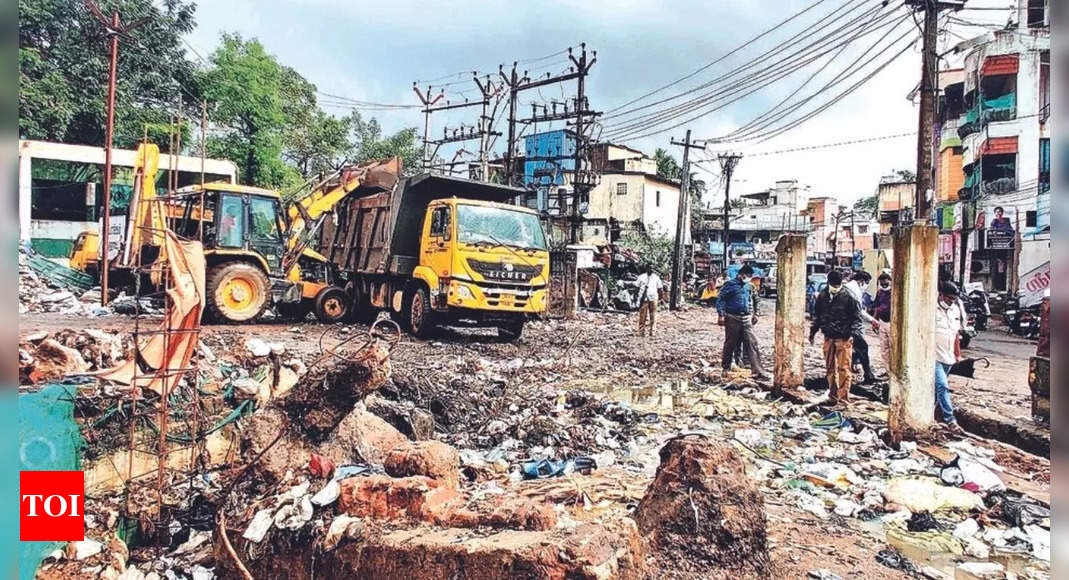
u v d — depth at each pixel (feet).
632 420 27.96
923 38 45.78
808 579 13.88
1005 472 22.09
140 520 15.07
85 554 13.29
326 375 16.39
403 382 27.58
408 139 135.95
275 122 99.09
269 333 42.04
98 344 19.54
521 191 51.78
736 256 193.57
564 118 86.58
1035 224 92.84
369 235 53.01
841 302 30.78
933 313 24.58
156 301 45.88
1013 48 95.04
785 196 234.17
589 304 95.20
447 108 104.58
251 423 16.28
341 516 12.76
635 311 94.07
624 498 17.66
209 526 15.31
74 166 75.10
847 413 29.12
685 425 27.48
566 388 34.47
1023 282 89.92
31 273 48.44
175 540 14.94
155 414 16.56
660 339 59.06
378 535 11.91
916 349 24.43
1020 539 16.47
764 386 34.88
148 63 80.79
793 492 19.79
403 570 11.43
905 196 181.27
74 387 14.83
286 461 15.75
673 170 185.16
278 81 101.76
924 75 45.98
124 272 50.21
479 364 37.93
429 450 14.05
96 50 76.43
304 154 118.32
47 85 71.10
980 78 99.96
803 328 33.01
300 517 13.00
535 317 48.19
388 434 18.20
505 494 17.25
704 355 48.34
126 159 76.18
